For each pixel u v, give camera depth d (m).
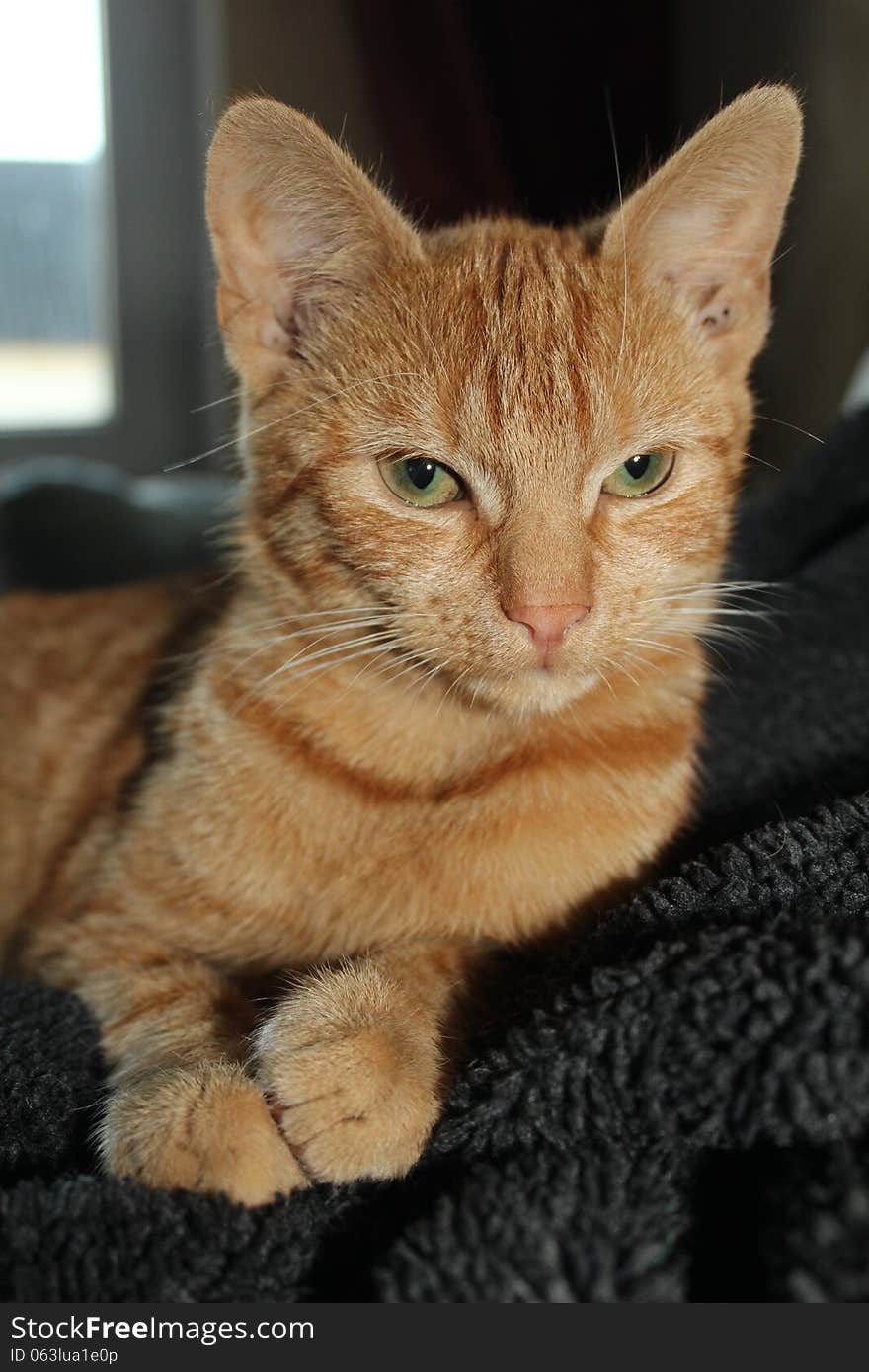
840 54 0.47
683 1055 0.19
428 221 0.58
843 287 0.49
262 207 0.26
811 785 0.29
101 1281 0.19
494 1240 0.18
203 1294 0.19
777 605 0.34
